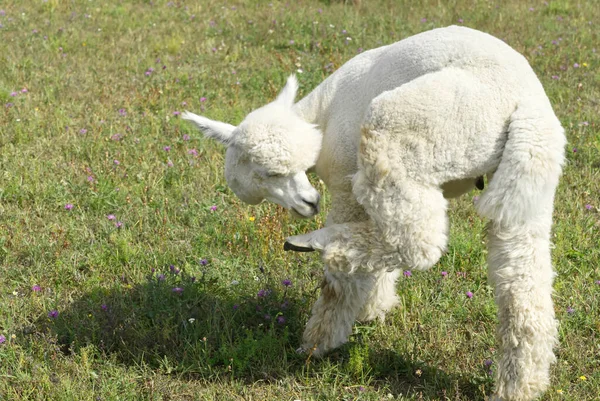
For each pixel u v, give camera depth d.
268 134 9.31
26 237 13.86
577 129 18.33
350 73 9.97
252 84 21.41
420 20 27.61
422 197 8.58
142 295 12.04
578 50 24.36
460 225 14.30
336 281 10.27
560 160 8.47
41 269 12.91
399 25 27.11
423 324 11.55
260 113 9.63
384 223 8.68
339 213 9.74
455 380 10.17
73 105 19.69
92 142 17.23
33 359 10.56
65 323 11.34
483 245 13.67
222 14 28.64
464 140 8.51
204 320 11.34
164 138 17.67
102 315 11.42
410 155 8.58
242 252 13.51
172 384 10.15
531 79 8.89
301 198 9.57
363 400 9.84
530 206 8.41
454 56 8.95
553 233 13.89
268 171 9.48
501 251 8.82
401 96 8.62
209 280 12.25
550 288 8.86
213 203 15.03
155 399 9.80
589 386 10.09
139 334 10.98
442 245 8.67
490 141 8.52
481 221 14.29
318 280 12.47
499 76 8.70
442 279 12.34
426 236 8.58
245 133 9.44
